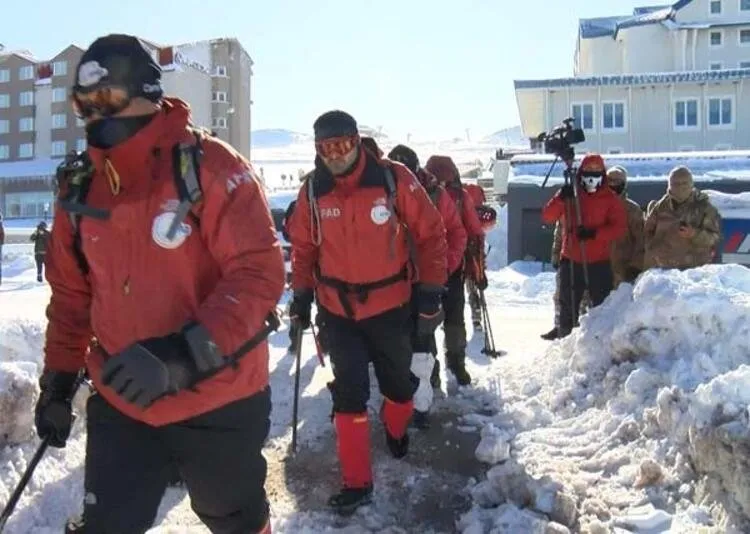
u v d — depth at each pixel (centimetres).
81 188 249
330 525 401
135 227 240
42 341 505
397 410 480
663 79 3719
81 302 272
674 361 490
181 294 242
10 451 404
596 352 559
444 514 414
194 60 5625
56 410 270
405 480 456
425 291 444
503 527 369
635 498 391
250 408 254
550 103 3822
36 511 383
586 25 5294
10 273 2370
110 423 255
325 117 425
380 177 435
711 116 3731
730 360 469
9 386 408
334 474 468
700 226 760
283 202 2295
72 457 438
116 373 210
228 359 227
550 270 2020
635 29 4750
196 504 266
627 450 442
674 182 763
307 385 680
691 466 390
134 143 237
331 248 439
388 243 434
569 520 373
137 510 250
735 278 542
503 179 2909
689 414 396
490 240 2339
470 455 493
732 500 345
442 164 731
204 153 243
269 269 238
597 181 769
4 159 6184
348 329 440
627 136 3778
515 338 941
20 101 6141
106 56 236
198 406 246
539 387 595
